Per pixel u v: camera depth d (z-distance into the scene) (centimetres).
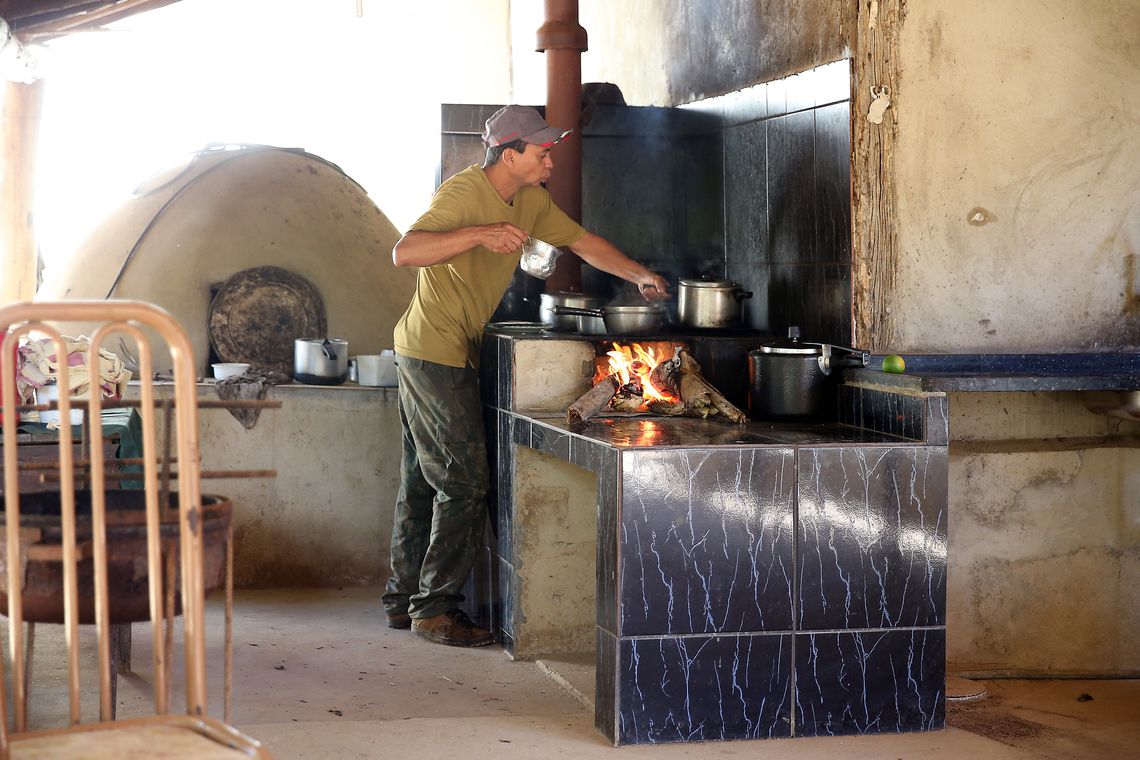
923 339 448
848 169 444
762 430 421
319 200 673
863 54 438
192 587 241
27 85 898
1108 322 461
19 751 222
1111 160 455
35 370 438
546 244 475
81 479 291
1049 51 448
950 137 444
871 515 380
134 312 235
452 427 491
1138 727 399
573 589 484
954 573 453
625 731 367
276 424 597
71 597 235
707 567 371
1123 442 463
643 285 512
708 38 579
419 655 484
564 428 422
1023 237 452
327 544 605
